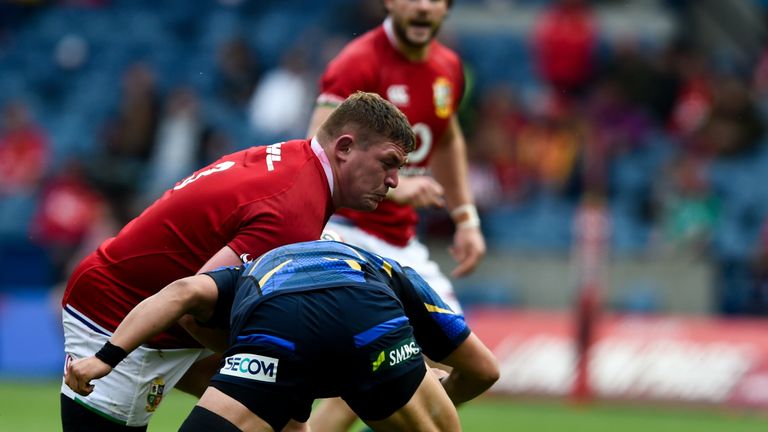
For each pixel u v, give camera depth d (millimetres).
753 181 54656
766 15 67875
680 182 49750
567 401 41625
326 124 16953
